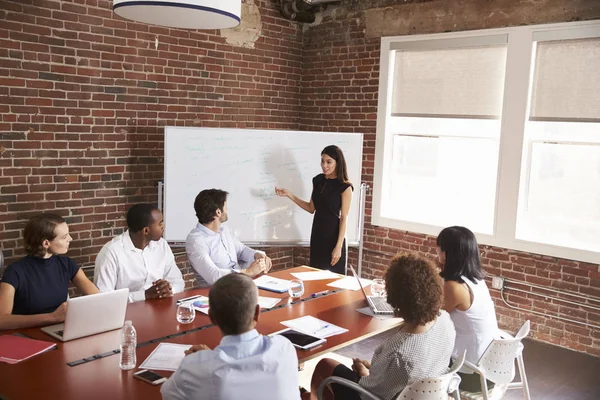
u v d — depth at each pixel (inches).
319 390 98.8
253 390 75.6
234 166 204.7
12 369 89.7
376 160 231.6
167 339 105.2
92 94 185.6
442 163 217.6
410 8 216.7
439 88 212.8
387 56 224.5
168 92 205.8
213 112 221.1
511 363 112.5
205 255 148.3
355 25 233.6
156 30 199.3
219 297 76.8
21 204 173.5
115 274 137.8
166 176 195.0
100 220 192.5
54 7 173.9
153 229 139.4
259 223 211.2
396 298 89.7
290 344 81.4
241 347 77.0
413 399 88.2
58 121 178.7
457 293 113.8
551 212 193.3
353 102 237.3
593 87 178.1
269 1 234.7
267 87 240.1
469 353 115.5
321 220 196.7
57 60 176.4
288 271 158.4
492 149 204.5
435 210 221.1
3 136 167.6
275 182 211.5
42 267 119.3
